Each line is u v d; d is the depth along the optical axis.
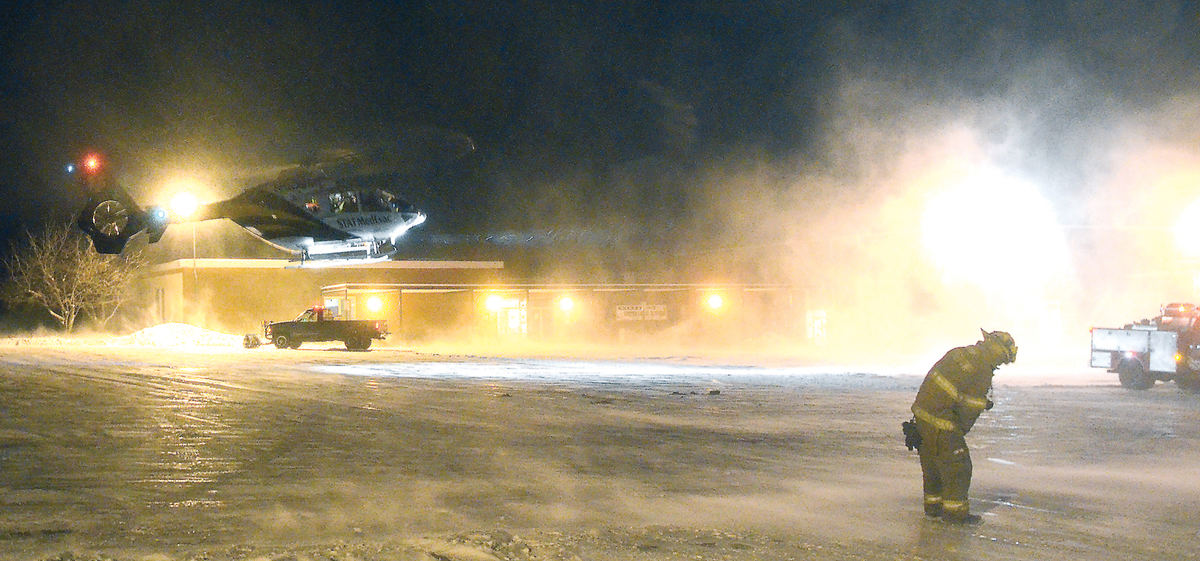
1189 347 23.08
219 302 59.69
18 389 22.12
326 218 35.94
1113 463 12.42
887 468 11.83
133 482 10.36
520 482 10.59
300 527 8.27
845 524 8.62
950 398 8.77
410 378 27.20
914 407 9.01
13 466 11.35
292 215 35.53
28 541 7.64
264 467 11.42
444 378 27.34
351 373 29.22
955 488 8.74
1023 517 9.00
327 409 18.19
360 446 13.28
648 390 23.61
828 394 22.69
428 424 15.96
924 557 7.50
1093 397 22.30
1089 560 7.48
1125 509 9.41
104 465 11.49
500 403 19.84
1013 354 8.86
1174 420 17.52
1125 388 24.58
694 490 10.23
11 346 48.03
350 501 9.43
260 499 9.48
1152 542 8.08
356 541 7.76
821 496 9.95
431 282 60.75
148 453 12.47
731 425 16.42
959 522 8.70
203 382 24.84
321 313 47.62
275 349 47.03
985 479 11.14
